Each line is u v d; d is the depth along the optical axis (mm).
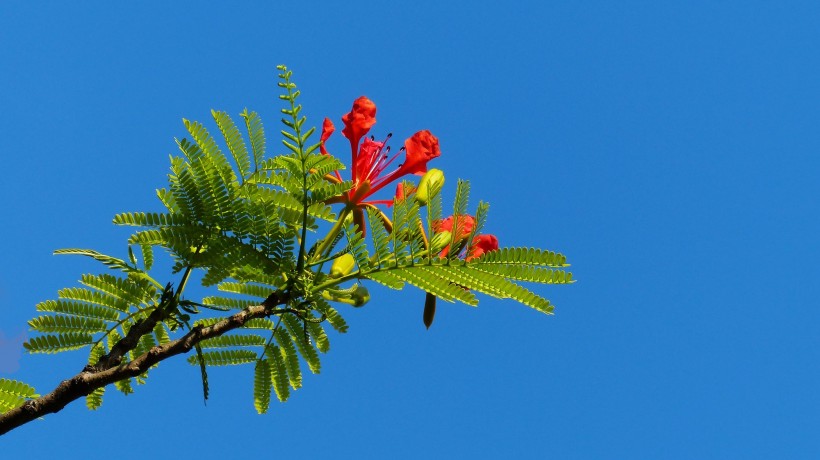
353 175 3625
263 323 3625
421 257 3133
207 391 3205
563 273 3043
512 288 3047
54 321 3338
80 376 2957
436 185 3287
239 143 3227
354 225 3172
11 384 3209
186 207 3105
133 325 3158
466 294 3105
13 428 2895
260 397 3725
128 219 3072
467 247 3143
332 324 3592
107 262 3268
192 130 3133
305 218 3168
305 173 3100
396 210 3137
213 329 3131
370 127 3643
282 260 3186
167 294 3191
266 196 3150
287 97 3018
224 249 3135
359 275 3182
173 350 3068
